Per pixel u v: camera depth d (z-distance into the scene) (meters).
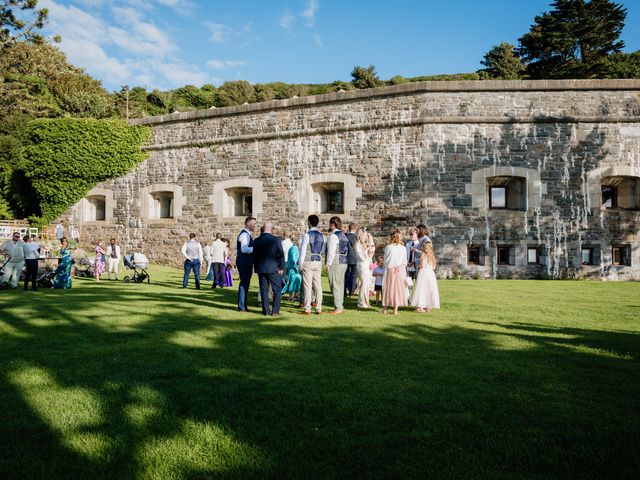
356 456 2.45
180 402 3.21
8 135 21.88
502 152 14.42
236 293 10.02
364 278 7.98
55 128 18.80
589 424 2.87
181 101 43.03
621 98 14.40
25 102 27.59
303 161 16.11
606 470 2.31
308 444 2.59
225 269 11.88
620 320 6.61
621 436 2.70
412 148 14.71
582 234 14.20
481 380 3.74
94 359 4.29
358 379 3.74
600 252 14.14
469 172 14.44
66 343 4.93
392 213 14.80
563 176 14.31
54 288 10.60
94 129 18.78
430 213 14.41
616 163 14.27
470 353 4.61
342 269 7.43
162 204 19.02
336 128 15.61
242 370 3.98
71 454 2.46
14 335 5.31
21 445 2.55
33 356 4.38
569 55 32.34
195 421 2.89
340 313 7.29
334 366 4.12
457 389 3.51
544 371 3.98
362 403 3.21
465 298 9.11
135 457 2.43
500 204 14.92
